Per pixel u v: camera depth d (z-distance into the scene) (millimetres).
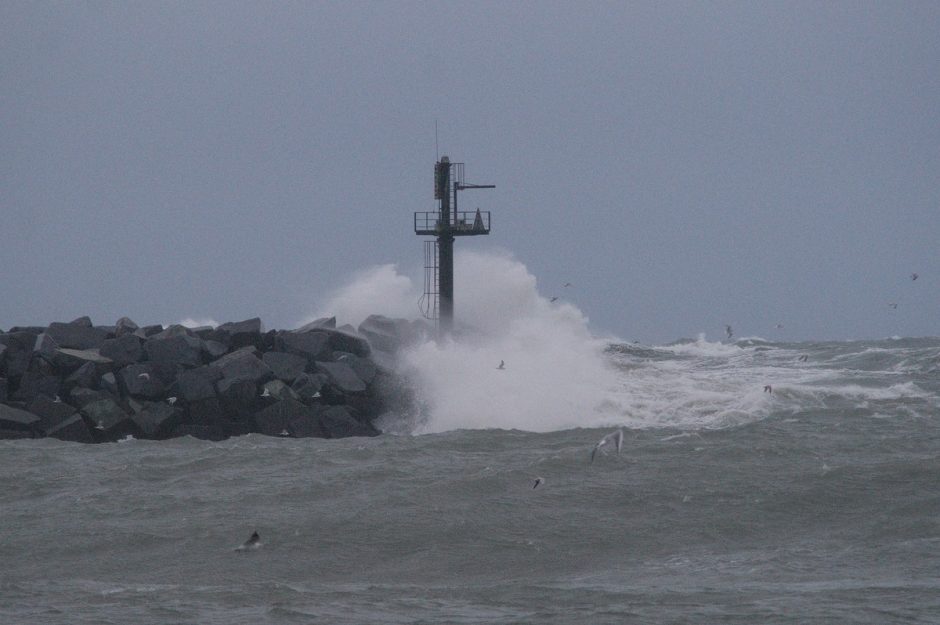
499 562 77438
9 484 102562
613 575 74250
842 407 128250
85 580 75250
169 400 136750
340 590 71625
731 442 109250
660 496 90250
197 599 69500
